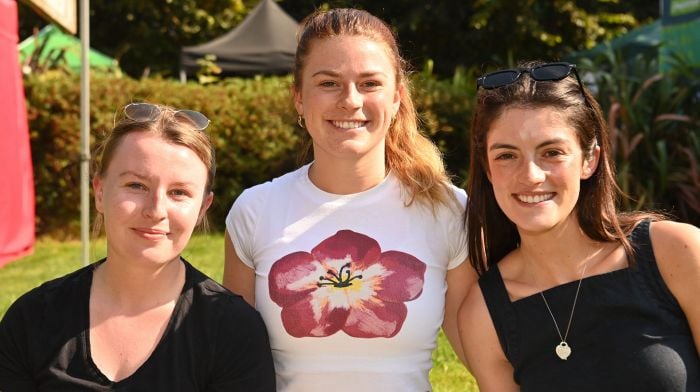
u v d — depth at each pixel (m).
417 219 2.42
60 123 8.80
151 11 16.94
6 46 6.83
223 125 9.52
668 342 2.12
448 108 9.52
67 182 8.93
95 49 17.09
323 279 2.33
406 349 2.32
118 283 2.15
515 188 2.22
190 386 2.10
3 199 6.83
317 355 2.32
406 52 3.39
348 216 2.39
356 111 2.29
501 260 2.46
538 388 2.23
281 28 12.43
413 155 2.48
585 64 8.70
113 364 2.09
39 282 6.26
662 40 8.48
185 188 2.16
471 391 3.88
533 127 2.18
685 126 7.71
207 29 17.64
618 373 2.13
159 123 2.17
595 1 17.91
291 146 9.69
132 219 2.10
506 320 2.32
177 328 2.13
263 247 2.40
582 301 2.22
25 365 2.10
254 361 2.18
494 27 16.77
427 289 2.35
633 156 7.67
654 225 2.24
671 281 2.16
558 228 2.27
